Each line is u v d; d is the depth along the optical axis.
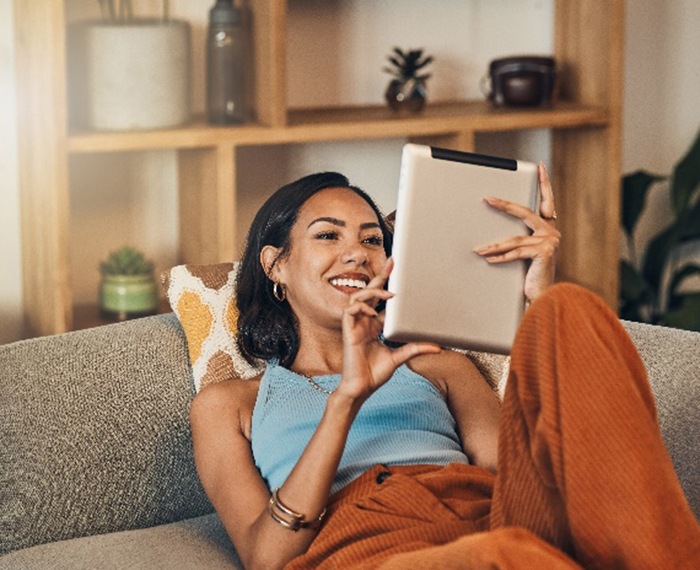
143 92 2.68
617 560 1.39
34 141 2.67
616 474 1.38
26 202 2.79
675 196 3.47
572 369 1.41
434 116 2.99
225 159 2.75
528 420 1.46
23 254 2.85
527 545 1.26
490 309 1.70
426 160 1.67
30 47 2.63
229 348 1.95
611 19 3.12
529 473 1.48
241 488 1.71
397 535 1.56
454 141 3.02
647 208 3.65
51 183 2.60
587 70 3.22
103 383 1.84
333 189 1.91
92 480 1.78
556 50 3.32
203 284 2.00
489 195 1.69
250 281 1.94
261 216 1.94
